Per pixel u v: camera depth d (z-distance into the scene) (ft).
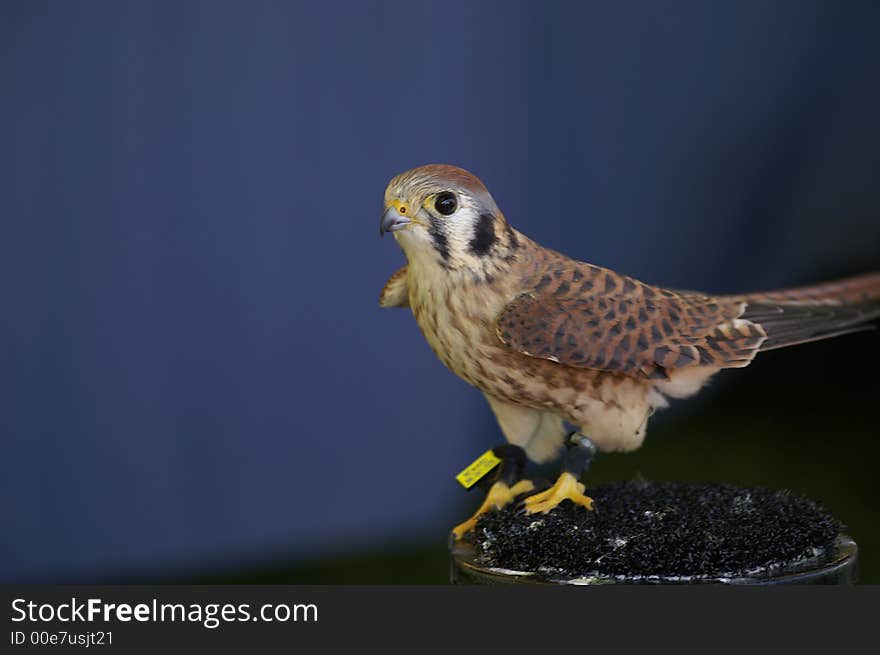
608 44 29.84
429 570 29.40
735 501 15.48
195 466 28.22
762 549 13.97
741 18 30.30
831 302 17.63
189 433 28.07
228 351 28.09
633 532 14.33
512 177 29.50
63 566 27.43
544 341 15.85
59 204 26.00
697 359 16.46
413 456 30.04
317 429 29.12
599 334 16.07
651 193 31.01
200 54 26.45
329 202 28.07
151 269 27.04
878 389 37.06
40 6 24.94
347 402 29.25
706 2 30.09
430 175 15.96
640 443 17.24
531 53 29.17
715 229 31.68
